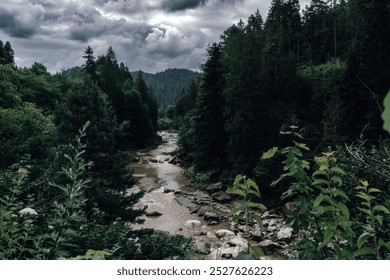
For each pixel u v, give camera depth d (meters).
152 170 40.72
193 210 25.02
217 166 35.84
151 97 93.94
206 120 37.06
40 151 16.03
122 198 16.25
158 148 65.25
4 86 26.95
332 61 53.00
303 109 35.72
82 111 16.16
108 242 7.36
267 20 73.25
